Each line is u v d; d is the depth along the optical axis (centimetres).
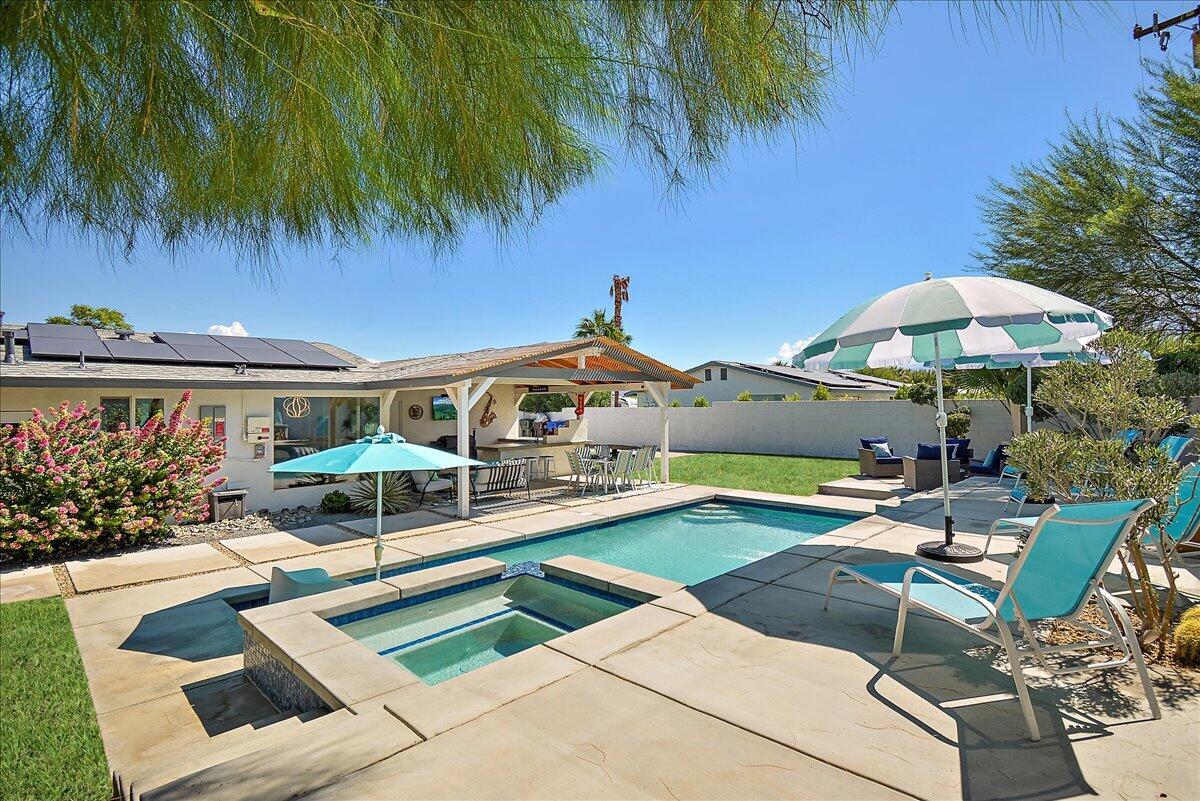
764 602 471
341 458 528
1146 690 292
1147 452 362
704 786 240
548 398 3106
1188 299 1177
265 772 252
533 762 257
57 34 106
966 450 1341
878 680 334
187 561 742
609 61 143
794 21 133
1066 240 1250
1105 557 302
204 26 117
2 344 1021
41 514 735
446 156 150
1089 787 236
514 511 1081
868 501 1098
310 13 118
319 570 584
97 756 330
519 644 532
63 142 124
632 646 385
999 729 281
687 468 1772
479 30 130
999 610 316
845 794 234
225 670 448
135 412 975
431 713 301
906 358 760
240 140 137
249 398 1083
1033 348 708
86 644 493
